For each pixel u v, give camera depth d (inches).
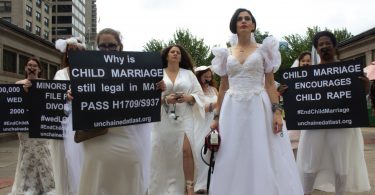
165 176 235.3
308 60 253.4
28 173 260.7
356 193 248.8
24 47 1090.7
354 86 196.2
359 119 196.1
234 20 178.7
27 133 257.9
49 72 1290.6
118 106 158.1
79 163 180.9
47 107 221.6
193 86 241.8
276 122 171.3
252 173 168.7
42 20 3371.1
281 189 167.9
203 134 272.4
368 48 1112.2
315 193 254.2
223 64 180.4
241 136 171.0
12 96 253.8
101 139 159.5
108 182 163.3
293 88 205.3
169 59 241.9
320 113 201.6
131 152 163.2
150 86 167.3
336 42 210.1
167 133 233.3
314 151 207.8
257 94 171.9
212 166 179.5
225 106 175.8
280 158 171.0
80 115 150.6
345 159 202.4
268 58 173.6
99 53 155.5
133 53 163.3
